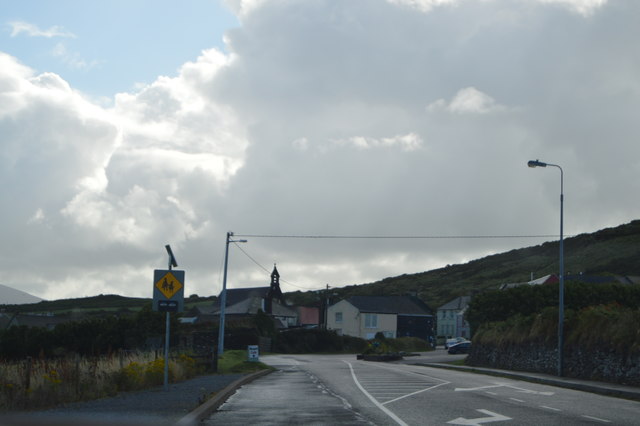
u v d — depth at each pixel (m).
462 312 118.88
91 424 13.27
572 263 141.25
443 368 48.31
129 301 161.62
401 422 14.98
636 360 27.09
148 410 15.95
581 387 27.36
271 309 112.25
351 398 21.41
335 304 111.69
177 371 27.67
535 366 38.47
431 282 181.25
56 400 17.45
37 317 93.19
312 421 15.10
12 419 14.19
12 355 57.22
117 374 22.11
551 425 14.59
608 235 150.38
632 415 17.05
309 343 84.44
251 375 32.34
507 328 45.09
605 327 31.11
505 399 21.38
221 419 15.47
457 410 17.69
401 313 110.69
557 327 36.34
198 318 106.19
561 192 34.94
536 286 59.03
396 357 62.06
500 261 183.25
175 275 22.69
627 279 89.12
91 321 60.56
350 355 81.06
